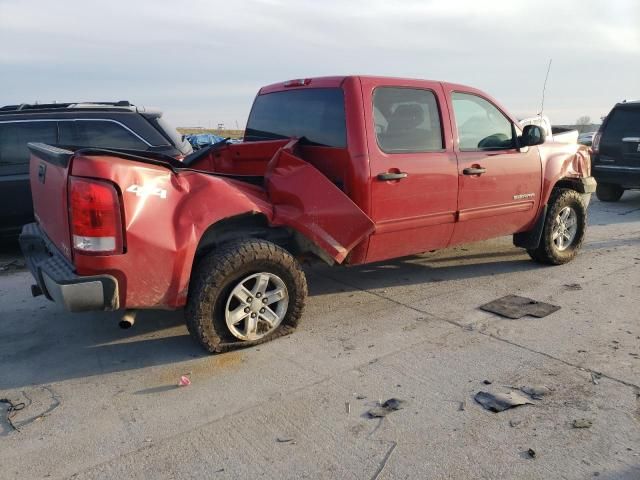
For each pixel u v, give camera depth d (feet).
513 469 8.67
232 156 16.90
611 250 22.44
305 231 13.41
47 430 10.00
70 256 11.32
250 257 12.43
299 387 11.39
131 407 10.74
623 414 10.11
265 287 13.03
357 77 14.46
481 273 19.27
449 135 16.25
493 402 10.58
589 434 9.53
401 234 15.43
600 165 34.24
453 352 12.91
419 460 8.93
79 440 9.67
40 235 13.96
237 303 12.84
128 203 10.94
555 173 19.17
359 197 14.21
